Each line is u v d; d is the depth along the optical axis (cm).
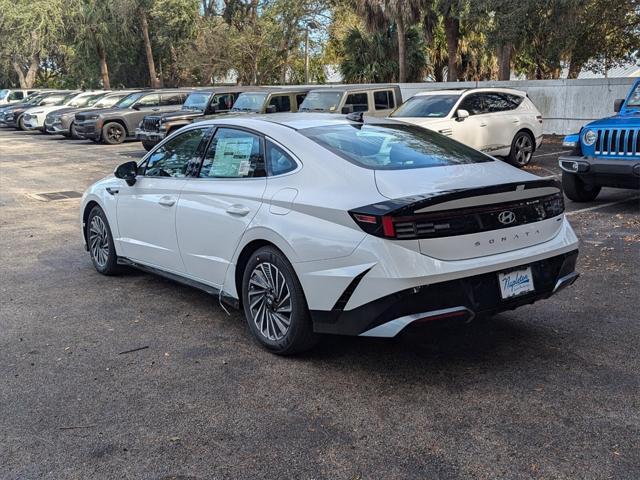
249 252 484
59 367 454
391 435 354
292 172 461
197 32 3847
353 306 404
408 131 530
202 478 320
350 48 3322
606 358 445
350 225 403
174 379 432
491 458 329
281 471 323
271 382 424
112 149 2177
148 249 596
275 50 3703
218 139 535
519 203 425
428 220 388
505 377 420
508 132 1405
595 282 612
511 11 1814
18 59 4953
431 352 464
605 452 331
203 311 569
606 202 1008
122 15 3891
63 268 720
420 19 2658
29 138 2767
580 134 938
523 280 425
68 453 345
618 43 1975
